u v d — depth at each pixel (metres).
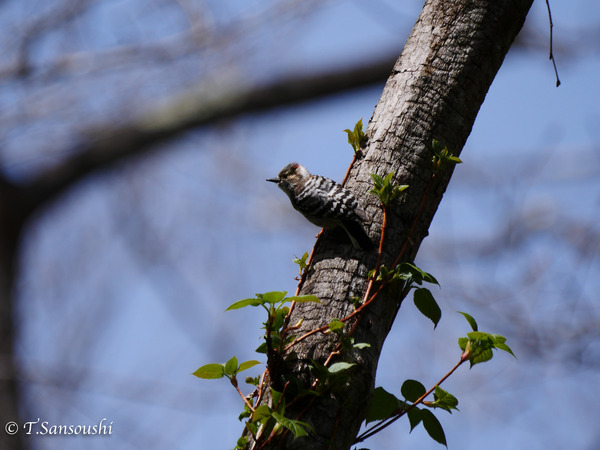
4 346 14.27
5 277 15.46
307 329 4.58
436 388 4.59
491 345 4.49
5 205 15.96
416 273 4.77
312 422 4.27
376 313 4.69
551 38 5.80
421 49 5.43
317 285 4.81
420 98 5.26
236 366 4.45
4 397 13.60
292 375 4.35
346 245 4.96
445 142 5.23
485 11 5.40
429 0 5.60
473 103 5.35
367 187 5.14
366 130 5.39
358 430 4.45
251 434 4.40
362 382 4.42
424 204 5.11
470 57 5.33
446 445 4.58
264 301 4.26
